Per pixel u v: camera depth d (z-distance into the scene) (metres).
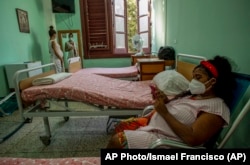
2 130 2.50
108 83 2.42
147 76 3.06
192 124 1.08
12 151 2.00
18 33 3.86
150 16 4.73
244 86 1.08
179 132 1.03
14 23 3.73
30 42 4.34
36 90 1.85
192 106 1.14
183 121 1.12
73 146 2.07
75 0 4.95
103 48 5.12
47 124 2.09
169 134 1.13
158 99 1.17
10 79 3.37
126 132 1.16
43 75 2.33
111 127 2.46
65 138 2.25
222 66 1.14
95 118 2.82
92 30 5.05
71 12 4.93
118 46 5.24
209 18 1.86
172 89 1.88
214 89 1.14
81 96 1.86
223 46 1.60
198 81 1.14
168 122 1.08
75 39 5.09
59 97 1.88
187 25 2.51
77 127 2.54
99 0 4.87
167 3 3.50
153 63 3.03
